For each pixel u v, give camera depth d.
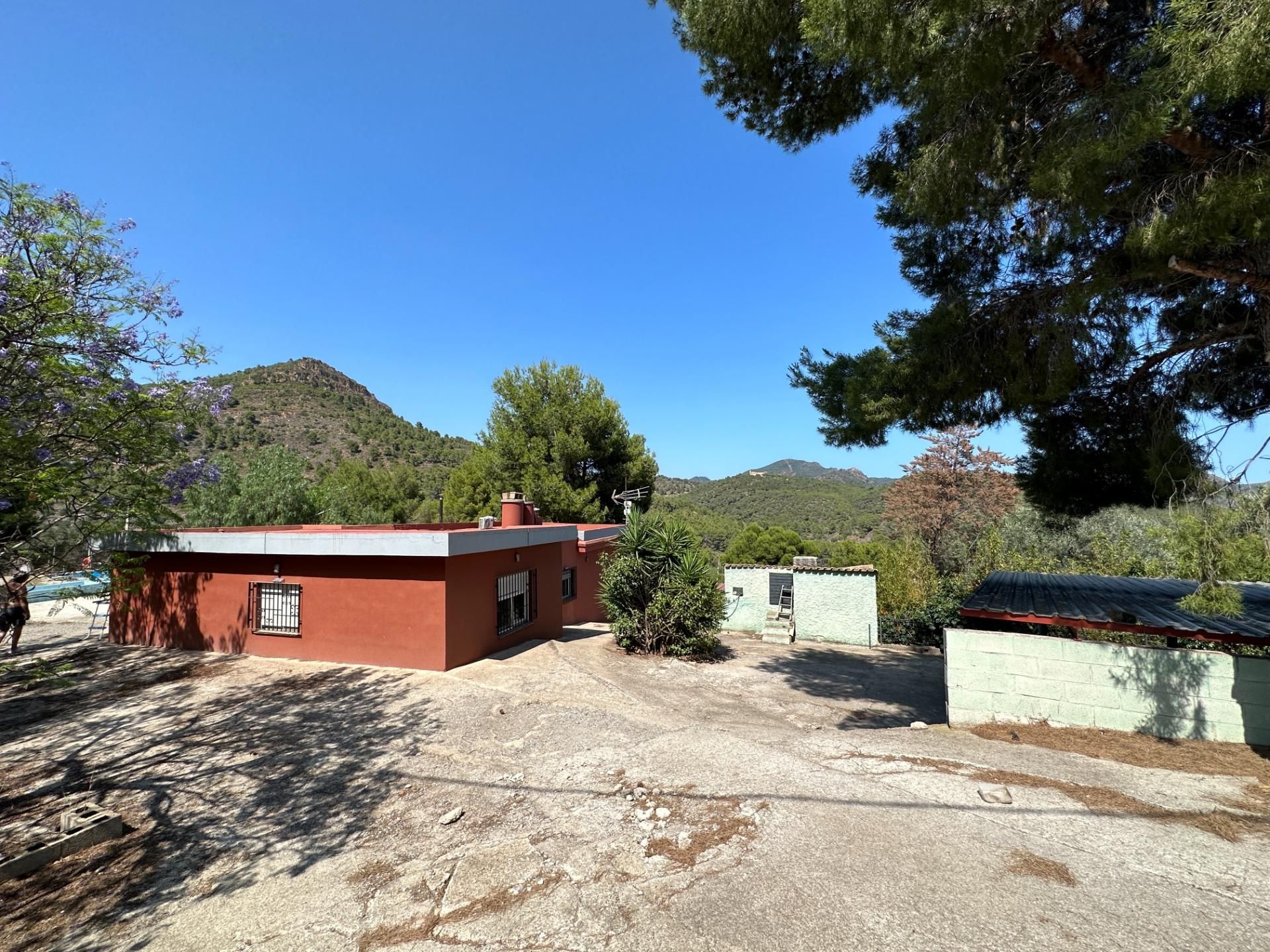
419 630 9.34
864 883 3.53
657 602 11.82
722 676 10.87
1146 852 3.85
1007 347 6.53
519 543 11.09
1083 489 7.95
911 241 7.59
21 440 4.95
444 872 3.90
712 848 3.98
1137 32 5.14
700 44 6.85
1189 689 5.97
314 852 4.29
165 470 6.67
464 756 5.93
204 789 5.36
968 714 6.71
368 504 37.97
